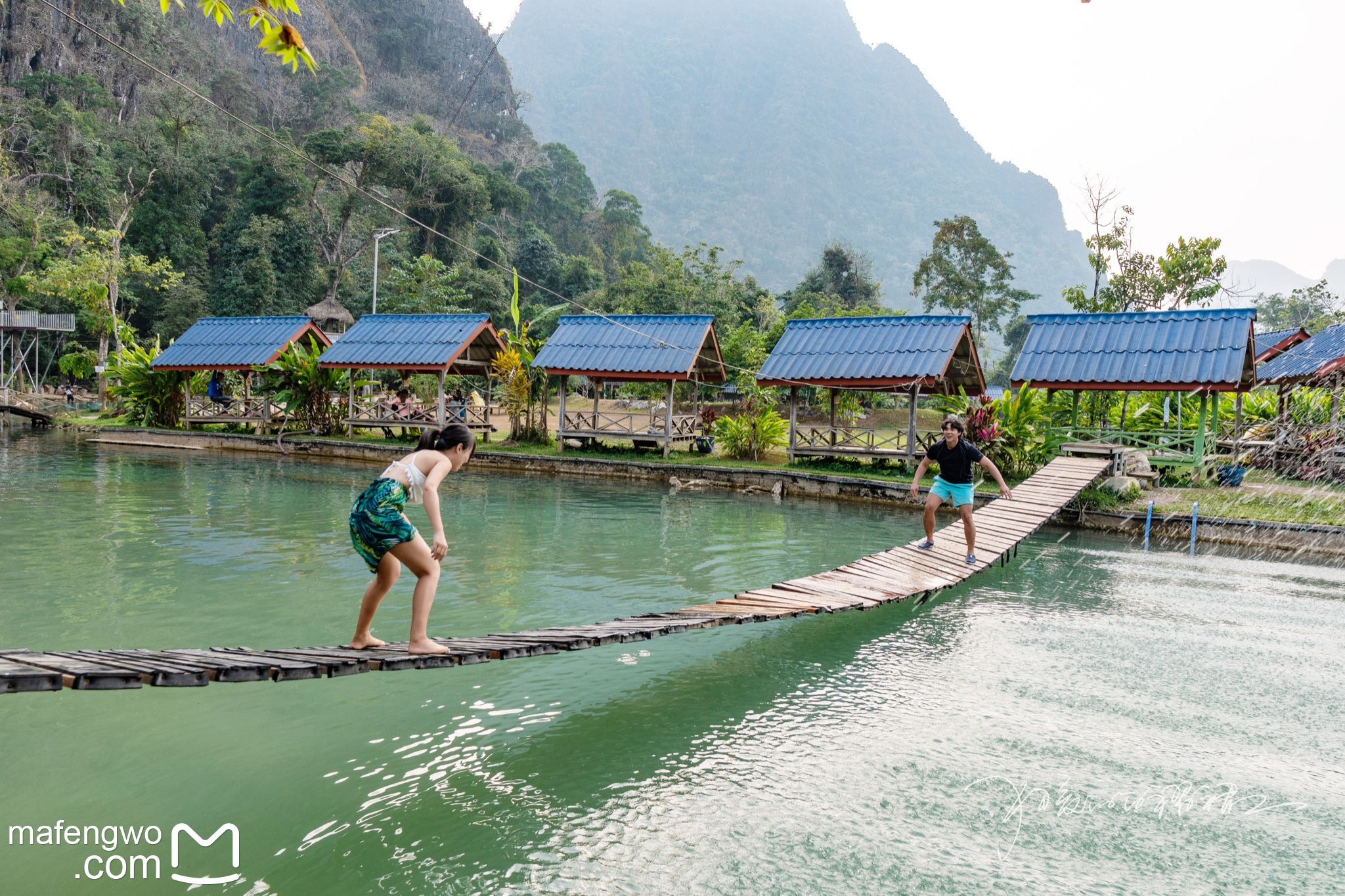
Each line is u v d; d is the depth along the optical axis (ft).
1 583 30.25
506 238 296.30
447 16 419.95
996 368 263.49
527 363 88.07
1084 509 51.72
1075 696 22.58
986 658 25.79
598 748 18.76
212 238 223.30
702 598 31.76
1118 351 63.00
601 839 14.88
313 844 14.38
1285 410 72.49
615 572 35.99
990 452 62.80
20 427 109.60
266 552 37.11
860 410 100.78
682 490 66.74
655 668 24.49
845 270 231.91
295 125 300.20
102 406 127.24
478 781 16.96
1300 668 25.20
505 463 77.82
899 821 15.84
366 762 17.62
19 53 228.84
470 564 36.63
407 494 17.42
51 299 159.94
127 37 256.73
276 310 197.67
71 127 194.49
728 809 16.12
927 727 20.31
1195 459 60.39
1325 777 18.08
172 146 217.97
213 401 94.79
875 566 33.24
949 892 13.51
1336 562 42.45
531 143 422.41
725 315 168.55
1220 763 18.67
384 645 18.19
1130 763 18.57
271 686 22.07
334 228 231.30
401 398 90.12
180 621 26.30
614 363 79.15
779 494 65.10
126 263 131.75
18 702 20.49
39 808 15.33
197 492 55.06
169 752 17.84
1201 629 29.19
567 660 25.14
